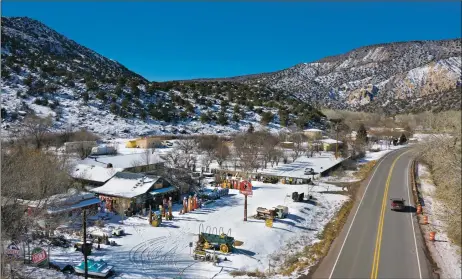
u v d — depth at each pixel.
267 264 29.66
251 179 59.28
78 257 29.11
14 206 31.58
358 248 32.31
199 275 27.11
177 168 51.91
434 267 28.72
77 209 37.91
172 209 42.78
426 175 62.94
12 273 24.19
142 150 74.69
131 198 40.81
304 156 78.12
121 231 34.38
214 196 47.53
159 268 27.91
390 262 29.47
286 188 54.09
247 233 35.34
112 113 105.62
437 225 38.56
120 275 26.36
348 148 87.00
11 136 67.88
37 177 36.53
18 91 101.00
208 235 31.83
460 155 53.22
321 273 27.66
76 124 92.50
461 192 42.88
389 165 71.62
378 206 45.19
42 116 90.25
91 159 57.44
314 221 40.41
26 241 30.16
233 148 78.00
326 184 57.19
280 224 38.09
